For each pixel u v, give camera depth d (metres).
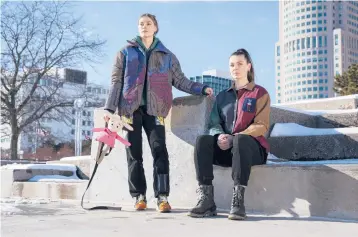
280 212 3.23
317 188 3.09
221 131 3.42
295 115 5.11
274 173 3.29
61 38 20.27
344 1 115.12
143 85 3.68
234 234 2.38
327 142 4.12
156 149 3.60
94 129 3.69
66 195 4.94
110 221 2.94
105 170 4.46
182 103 3.96
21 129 20.12
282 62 123.62
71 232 2.47
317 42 114.94
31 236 2.34
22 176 5.83
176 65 3.89
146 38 3.76
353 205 2.92
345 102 6.53
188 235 2.36
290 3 121.12
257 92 3.36
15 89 19.78
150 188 4.11
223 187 3.59
